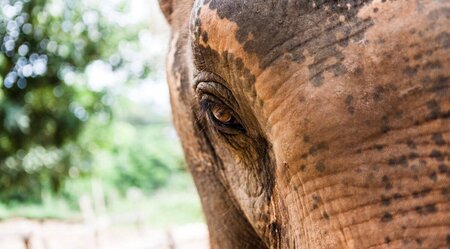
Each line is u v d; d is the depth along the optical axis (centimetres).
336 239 132
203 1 156
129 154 3042
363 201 125
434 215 119
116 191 2878
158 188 3039
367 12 128
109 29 849
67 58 809
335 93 128
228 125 177
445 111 120
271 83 141
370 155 125
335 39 131
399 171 122
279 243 177
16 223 1798
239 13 145
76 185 2434
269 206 179
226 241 254
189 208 2145
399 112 123
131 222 1606
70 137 848
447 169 119
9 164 895
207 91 170
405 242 120
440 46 121
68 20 800
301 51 135
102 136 981
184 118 240
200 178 260
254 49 143
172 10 256
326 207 133
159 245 1042
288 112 138
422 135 121
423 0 124
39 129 825
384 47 125
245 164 194
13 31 782
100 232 1402
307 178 136
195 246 1056
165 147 3145
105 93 889
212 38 153
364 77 126
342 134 127
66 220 1889
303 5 137
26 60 793
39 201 2275
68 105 830
